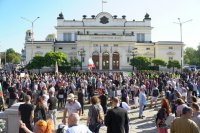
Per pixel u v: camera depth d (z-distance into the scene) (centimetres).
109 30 10656
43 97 1614
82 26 10619
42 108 1441
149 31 10681
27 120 1332
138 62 8881
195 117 1127
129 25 10644
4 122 1502
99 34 9619
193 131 960
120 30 10669
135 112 2891
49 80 3997
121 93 2853
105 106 2192
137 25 10669
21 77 4019
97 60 9600
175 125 985
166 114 1400
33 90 3062
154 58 9894
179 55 10244
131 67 9556
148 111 2928
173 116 1372
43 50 10144
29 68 8112
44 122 923
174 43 10238
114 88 3130
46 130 911
